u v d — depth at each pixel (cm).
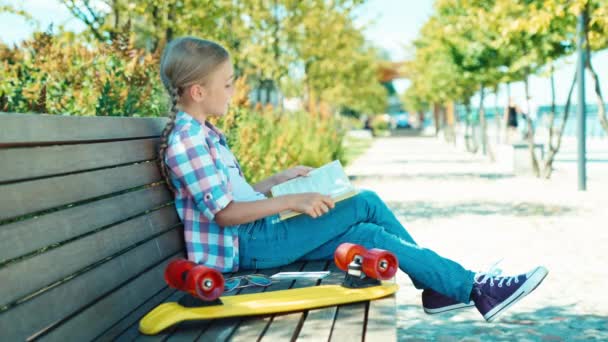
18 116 211
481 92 2805
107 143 277
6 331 191
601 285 571
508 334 454
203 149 318
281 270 345
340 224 350
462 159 2530
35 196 218
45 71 677
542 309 510
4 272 196
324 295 278
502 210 1061
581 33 1354
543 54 1653
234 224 323
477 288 338
